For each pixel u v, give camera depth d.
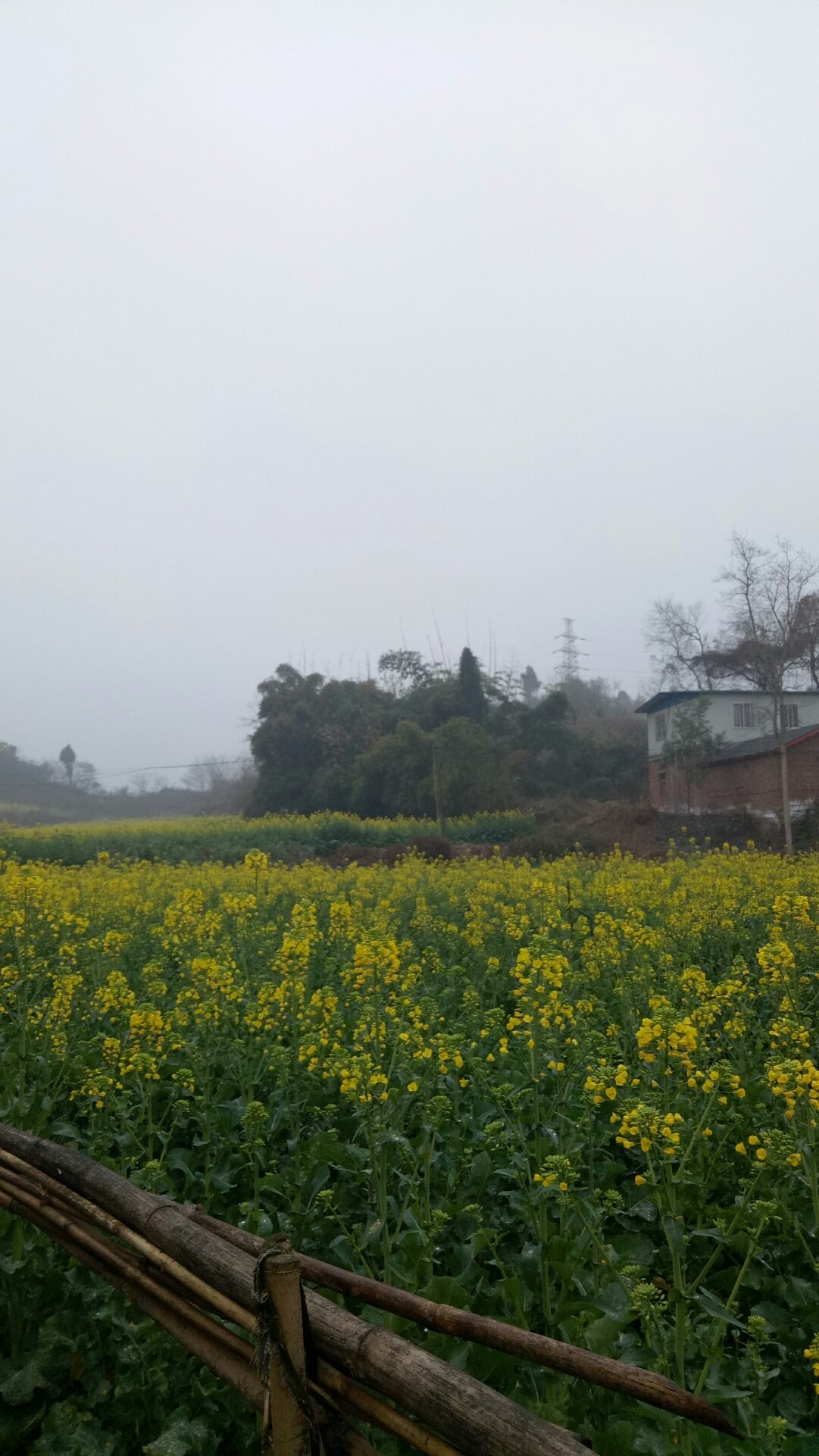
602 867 21.11
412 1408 1.96
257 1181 4.79
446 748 41.91
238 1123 5.57
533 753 50.19
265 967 9.04
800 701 40.66
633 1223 4.87
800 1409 3.65
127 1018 7.09
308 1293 2.42
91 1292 4.03
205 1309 2.75
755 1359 3.47
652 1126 3.84
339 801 47.66
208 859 30.27
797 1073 4.30
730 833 31.94
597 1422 3.38
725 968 9.72
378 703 53.72
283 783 49.69
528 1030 5.15
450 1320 2.20
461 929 11.98
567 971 5.67
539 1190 4.07
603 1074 4.48
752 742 37.78
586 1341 3.52
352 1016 6.82
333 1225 4.76
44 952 9.23
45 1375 3.87
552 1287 4.14
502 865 22.53
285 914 13.53
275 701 51.94
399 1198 4.91
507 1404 1.83
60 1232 3.47
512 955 10.16
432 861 25.52
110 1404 3.74
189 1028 6.79
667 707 43.22
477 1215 4.20
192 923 10.65
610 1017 7.30
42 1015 6.15
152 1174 4.75
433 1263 4.25
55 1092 5.79
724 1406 3.42
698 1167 4.74
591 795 48.50
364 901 15.01
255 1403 2.40
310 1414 2.17
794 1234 4.46
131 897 13.76
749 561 34.34
